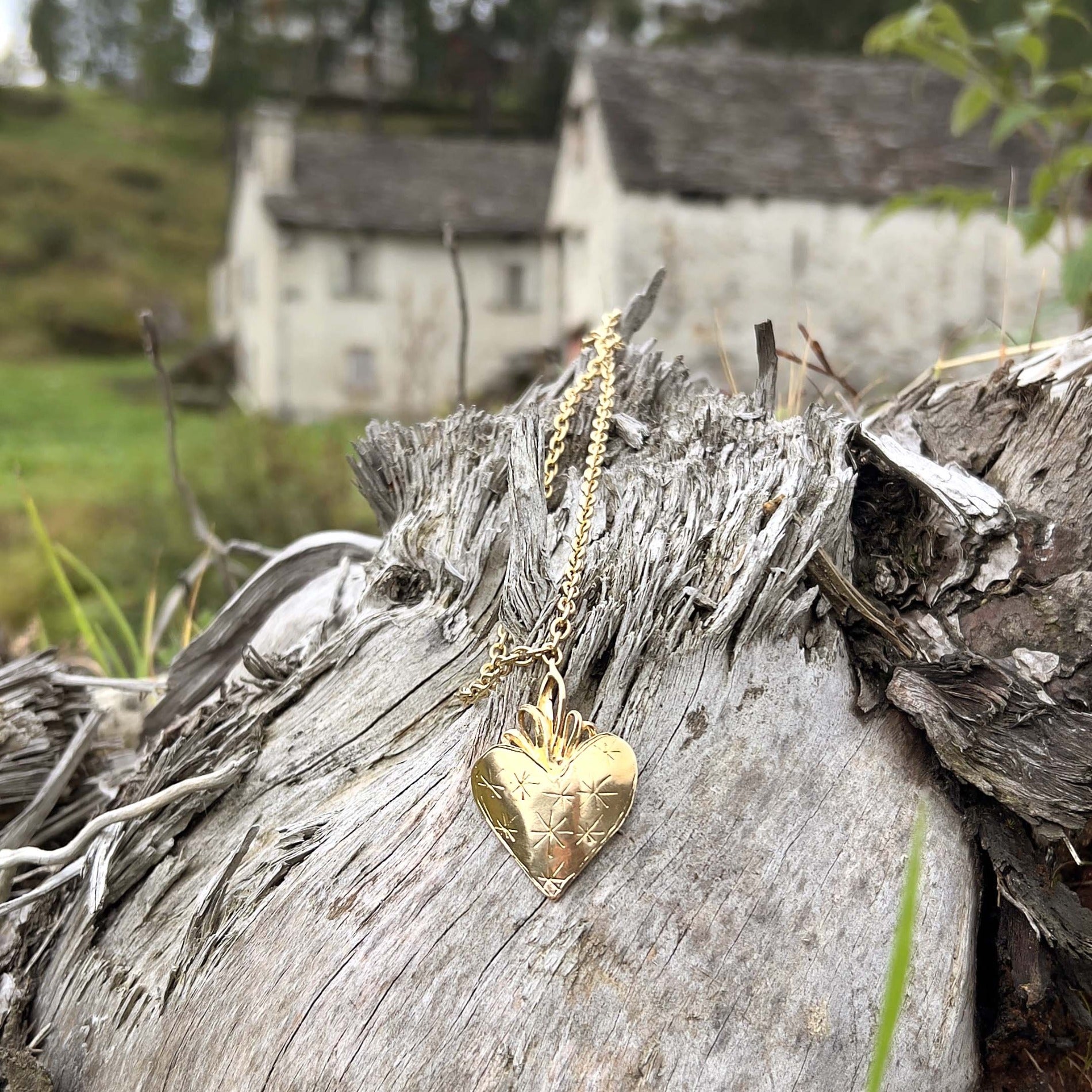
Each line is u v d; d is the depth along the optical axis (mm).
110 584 9328
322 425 23641
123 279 44781
